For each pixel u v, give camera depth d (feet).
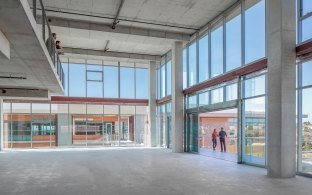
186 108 56.24
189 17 45.78
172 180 27.20
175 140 55.88
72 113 75.41
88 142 75.97
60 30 47.70
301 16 29.60
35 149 66.18
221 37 44.52
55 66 42.16
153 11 43.37
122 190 23.30
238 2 40.01
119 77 76.23
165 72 68.18
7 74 40.47
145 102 77.25
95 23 47.75
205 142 65.98
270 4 29.84
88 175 30.27
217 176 29.01
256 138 35.76
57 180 27.66
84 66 73.97
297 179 27.09
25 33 23.32
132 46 62.80
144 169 33.94
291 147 28.25
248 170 32.71
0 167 36.68
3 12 19.22
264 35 34.22
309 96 28.43
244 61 38.32
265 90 33.88
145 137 77.56
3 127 70.13
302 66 29.27
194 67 53.72
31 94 56.95
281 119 28.07
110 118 77.61
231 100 40.68
